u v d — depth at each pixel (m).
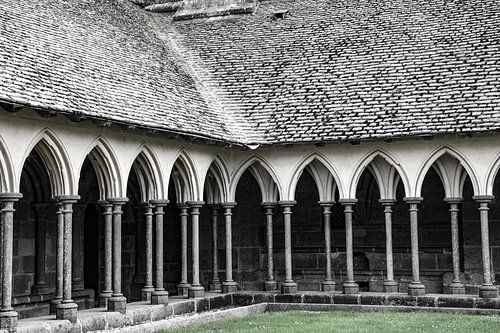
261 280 20.36
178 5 24.36
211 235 20.27
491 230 18.33
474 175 16.48
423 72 18.00
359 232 20.17
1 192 12.12
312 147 17.88
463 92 16.86
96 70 15.62
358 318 15.22
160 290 15.72
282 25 21.98
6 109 11.89
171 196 21.23
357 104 17.72
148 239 16.12
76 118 13.10
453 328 13.29
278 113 18.38
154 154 15.96
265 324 14.54
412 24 20.02
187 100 17.89
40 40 14.90
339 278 20.09
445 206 19.39
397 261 19.62
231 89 19.69
